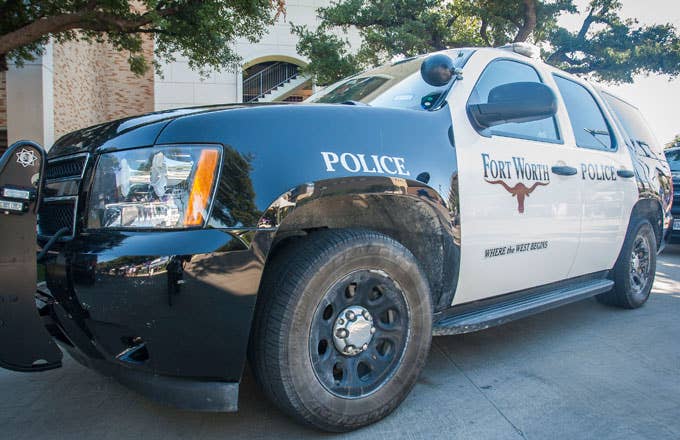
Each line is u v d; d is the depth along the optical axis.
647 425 2.24
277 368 1.88
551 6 12.11
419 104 2.57
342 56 13.09
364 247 2.04
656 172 4.49
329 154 1.98
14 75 10.85
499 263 2.67
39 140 11.08
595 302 4.64
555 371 2.88
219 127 1.83
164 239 1.70
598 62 13.06
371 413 2.13
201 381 1.83
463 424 2.23
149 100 17.92
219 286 1.72
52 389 2.61
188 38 8.00
